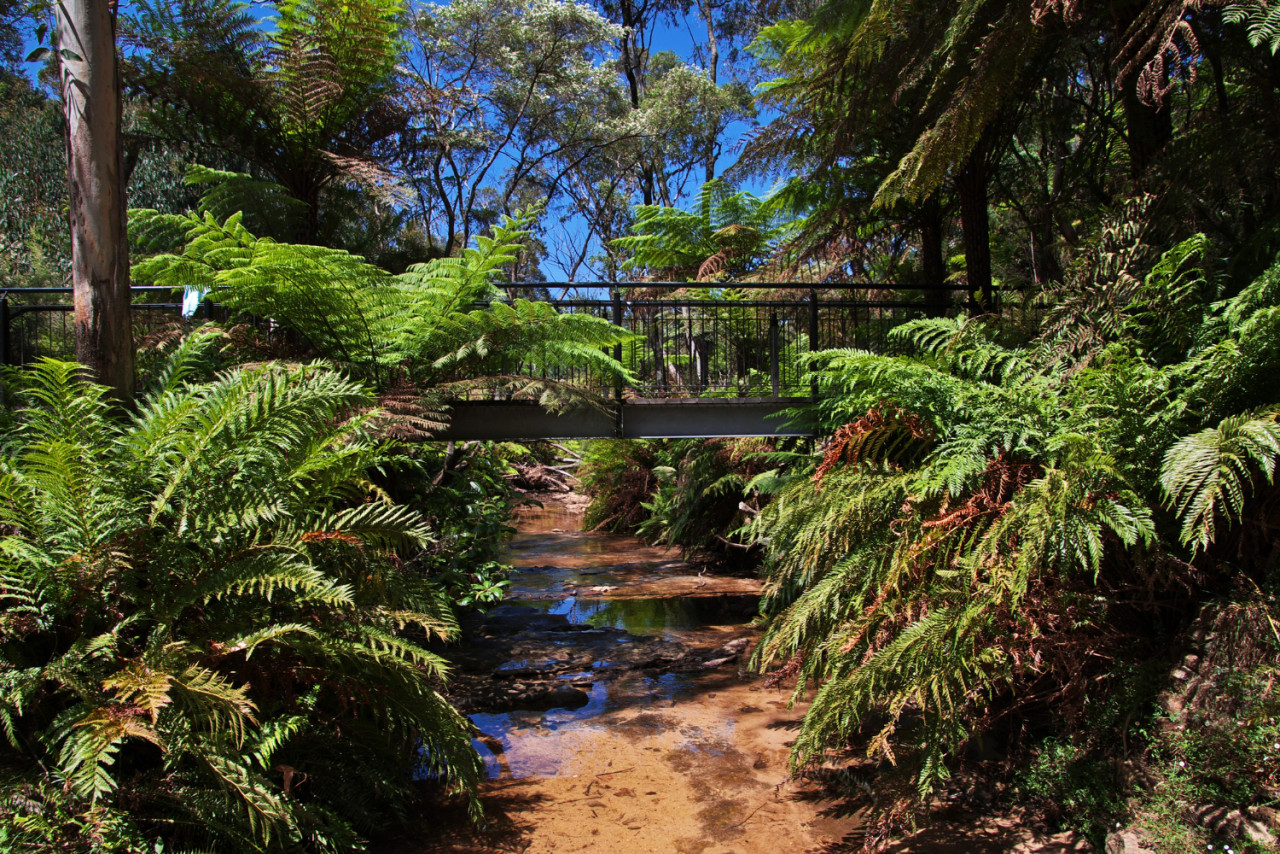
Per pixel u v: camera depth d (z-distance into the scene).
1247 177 3.57
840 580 2.98
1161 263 2.94
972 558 2.56
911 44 4.64
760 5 5.88
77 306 2.93
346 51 5.85
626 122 16.61
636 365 5.86
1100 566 2.75
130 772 2.21
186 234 4.54
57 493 2.21
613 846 2.49
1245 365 2.56
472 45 14.41
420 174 11.41
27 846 1.80
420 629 4.68
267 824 2.00
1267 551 2.59
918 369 3.10
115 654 2.24
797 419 5.18
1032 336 3.89
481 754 3.26
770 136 6.32
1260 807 2.01
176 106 5.96
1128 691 2.54
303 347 5.03
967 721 2.68
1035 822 2.50
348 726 2.61
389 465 5.04
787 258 7.79
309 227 6.16
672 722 3.62
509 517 8.07
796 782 2.94
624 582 7.11
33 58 3.05
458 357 4.76
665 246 10.59
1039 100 5.39
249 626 2.41
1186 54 3.74
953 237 8.87
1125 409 2.66
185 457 2.46
